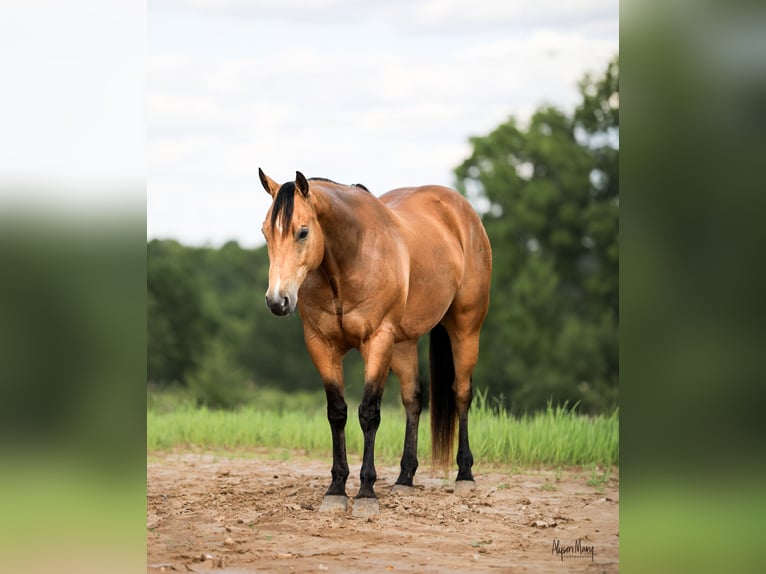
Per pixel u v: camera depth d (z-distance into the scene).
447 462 10.16
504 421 12.65
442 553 7.55
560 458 11.86
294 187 7.94
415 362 9.94
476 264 10.20
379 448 12.57
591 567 7.18
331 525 8.36
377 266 8.62
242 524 8.43
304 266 7.93
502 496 9.70
